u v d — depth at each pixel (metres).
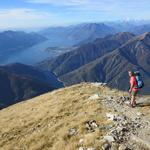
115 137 20.92
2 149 26.86
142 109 27.56
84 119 25.45
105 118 25.06
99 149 19.86
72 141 22.48
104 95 33.72
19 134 29.62
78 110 29.73
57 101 36.91
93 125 24.00
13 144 27.19
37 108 38.16
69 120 27.03
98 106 28.62
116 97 32.41
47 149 23.47
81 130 23.53
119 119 24.38
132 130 22.27
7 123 36.12
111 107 28.06
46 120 30.38
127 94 34.78
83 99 33.62
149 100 30.75
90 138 21.48
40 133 26.95
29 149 24.58
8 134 30.84
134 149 19.28
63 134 24.03
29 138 26.80
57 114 30.84
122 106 28.77
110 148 19.70
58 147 22.53
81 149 20.53
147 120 24.42
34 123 31.19
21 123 33.22
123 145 19.72
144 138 20.86
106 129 22.75
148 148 19.44
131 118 24.84
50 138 24.89
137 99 31.48
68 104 33.09
